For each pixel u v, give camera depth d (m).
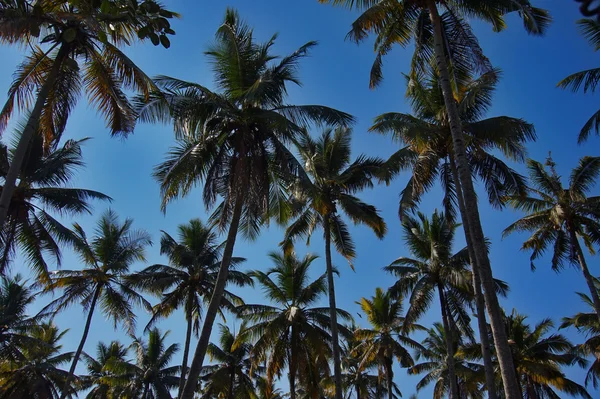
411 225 26.73
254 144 15.81
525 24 15.12
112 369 37.53
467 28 15.54
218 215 18.12
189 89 15.35
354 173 23.94
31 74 12.44
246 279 29.36
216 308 14.22
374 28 16.20
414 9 15.88
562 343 28.80
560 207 24.34
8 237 18.98
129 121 13.51
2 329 30.73
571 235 24.45
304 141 24.55
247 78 16.25
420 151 18.70
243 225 16.06
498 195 18.31
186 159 15.38
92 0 9.64
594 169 24.16
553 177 25.81
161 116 15.13
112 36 11.92
